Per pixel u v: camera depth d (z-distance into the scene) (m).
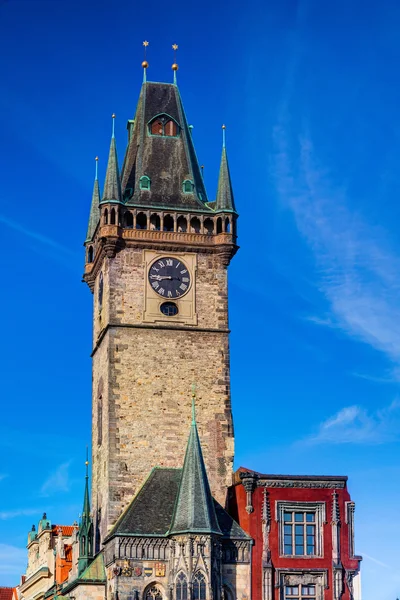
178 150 116.19
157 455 105.00
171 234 110.56
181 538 95.62
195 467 98.06
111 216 109.12
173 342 108.25
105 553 101.00
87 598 99.69
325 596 100.06
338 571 100.69
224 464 106.19
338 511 102.25
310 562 100.62
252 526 100.62
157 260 109.94
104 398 107.69
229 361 109.06
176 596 94.62
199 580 94.69
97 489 109.19
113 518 102.31
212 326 109.50
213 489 105.38
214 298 110.31
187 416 106.69
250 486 101.50
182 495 97.44
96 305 115.88
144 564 97.12
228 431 107.12
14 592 174.50
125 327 107.62
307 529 101.81
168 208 111.25
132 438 104.94
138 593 96.44
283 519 101.44
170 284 109.69
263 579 99.19
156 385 106.81
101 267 113.31
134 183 113.00
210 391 107.81
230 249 110.88
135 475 104.00
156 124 117.06
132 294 108.62
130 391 106.19
